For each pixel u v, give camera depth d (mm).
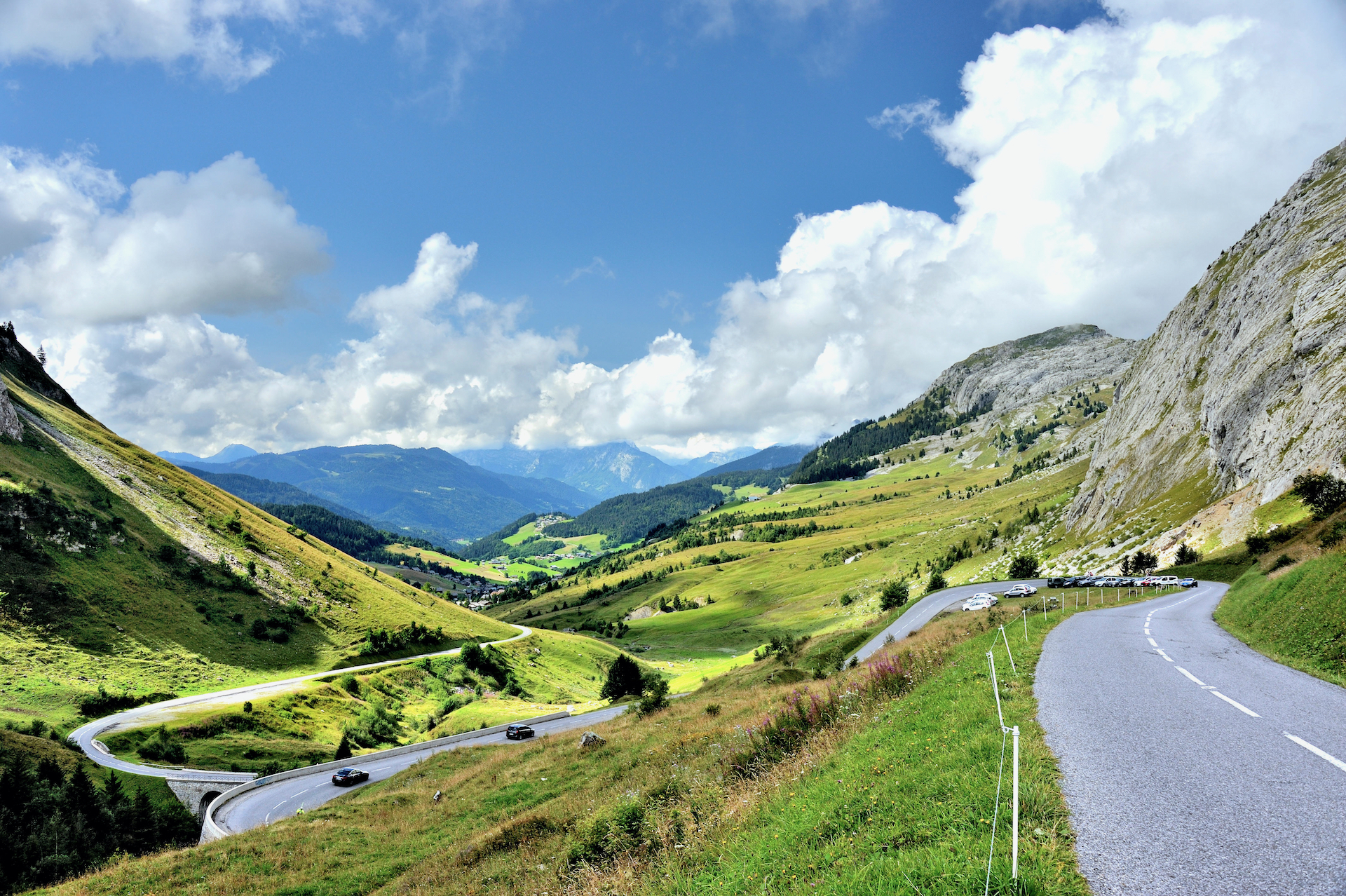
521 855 22625
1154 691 16234
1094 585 82188
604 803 23141
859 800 10641
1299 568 28578
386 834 35938
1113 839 7773
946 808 9062
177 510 148375
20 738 65125
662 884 11477
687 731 34188
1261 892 6320
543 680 154625
